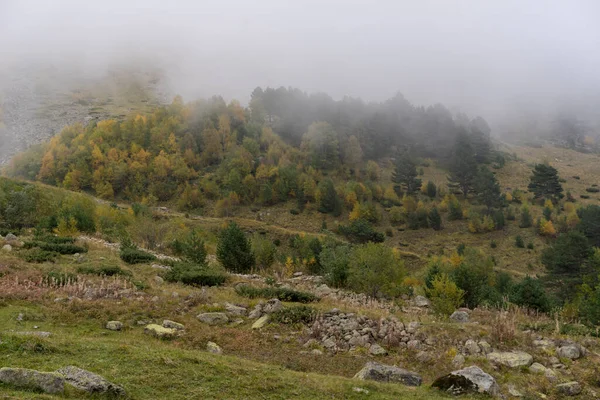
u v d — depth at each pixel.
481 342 13.87
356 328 15.65
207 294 19.39
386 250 26.55
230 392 8.78
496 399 10.09
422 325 15.48
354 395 9.44
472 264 45.75
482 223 105.88
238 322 16.22
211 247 50.62
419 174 154.38
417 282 40.66
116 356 9.77
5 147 155.00
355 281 26.19
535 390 11.00
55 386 7.34
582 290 37.47
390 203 125.44
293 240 76.25
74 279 19.36
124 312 15.44
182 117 147.75
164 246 44.12
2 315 13.63
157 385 8.59
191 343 13.45
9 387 7.16
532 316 21.83
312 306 18.66
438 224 108.88
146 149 130.12
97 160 118.75
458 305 21.73
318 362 13.05
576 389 11.03
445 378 10.67
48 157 119.94
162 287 20.48
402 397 9.62
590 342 14.28
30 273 19.25
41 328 13.02
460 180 133.25
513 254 91.88
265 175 124.88
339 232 102.62
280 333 15.31
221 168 126.56
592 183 155.62
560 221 101.00
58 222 39.59
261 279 28.58
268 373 10.22
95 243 33.00
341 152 154.25
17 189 47.34
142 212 61.03
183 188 118.50
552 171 130.50
